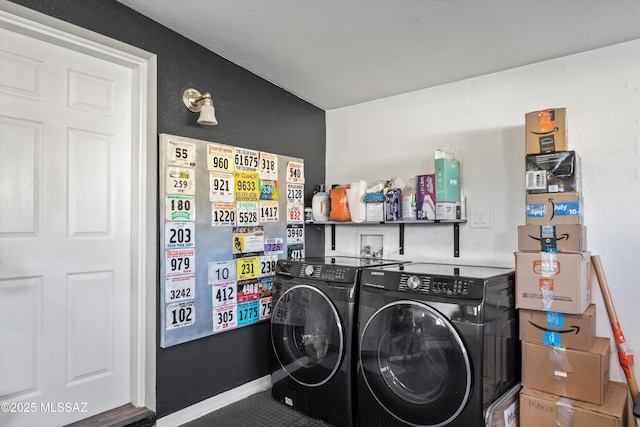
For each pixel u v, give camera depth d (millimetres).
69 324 2057
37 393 1943
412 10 1997
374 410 2068
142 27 2189
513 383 2109
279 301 2547
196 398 2408
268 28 2238
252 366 2764
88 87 2131
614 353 2170
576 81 2346
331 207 3098
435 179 2598
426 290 1945
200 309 2416
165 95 2295
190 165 2385
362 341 2111
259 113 2893
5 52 1845
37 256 1951
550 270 1968
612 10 1905
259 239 2812
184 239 2336
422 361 1901
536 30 2115
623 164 2188
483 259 2650
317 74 2812
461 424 1788
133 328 2277
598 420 1800
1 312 1842
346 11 2035
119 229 2260
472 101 2748
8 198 1863
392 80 2861
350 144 3404
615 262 2191
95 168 2162
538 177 2084
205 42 2441
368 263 2602
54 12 1861
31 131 1934
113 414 2156
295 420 2336
